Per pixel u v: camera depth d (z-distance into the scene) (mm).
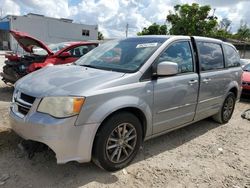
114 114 3043
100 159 2998
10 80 6949
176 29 28297
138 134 3355
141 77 3316
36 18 36531
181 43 4047
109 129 2979
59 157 2730
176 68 3406
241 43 29734
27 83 3211
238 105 7379
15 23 34906
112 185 2930
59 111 2711
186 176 3242
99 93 2865
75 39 40562
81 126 2764
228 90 5137
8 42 35250
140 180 3074
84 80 3051
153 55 3537
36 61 6605
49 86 2963
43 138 2715
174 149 4008
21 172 3062
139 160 3559
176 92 3764
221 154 3943
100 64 3805
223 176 3303
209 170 3432
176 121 3936
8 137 3879
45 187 2812
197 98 4234
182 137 4535
